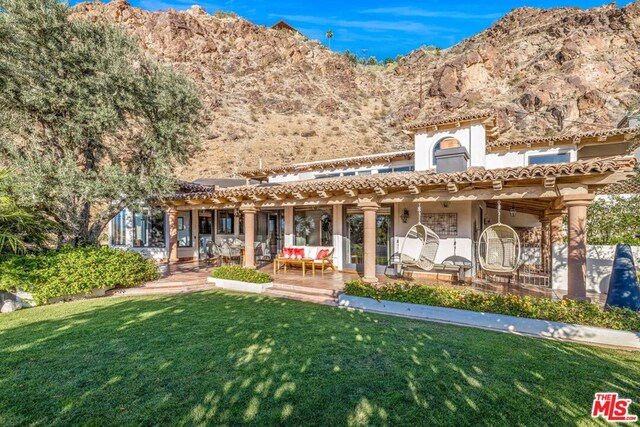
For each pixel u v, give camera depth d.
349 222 14.70
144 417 3.92
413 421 3.87
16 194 10.34
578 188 7.89
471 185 8.92
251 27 73.00
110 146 12.76
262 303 9.49
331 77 69.75
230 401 4.25
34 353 5.79
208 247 17.23
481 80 52.47
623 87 41.97
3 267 9.26
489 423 3.84
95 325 7.36
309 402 4.23
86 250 11.23
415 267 12.32
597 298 9.41
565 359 5.63
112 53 11.49
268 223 18.03
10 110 10.92
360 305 9.09
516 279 11.64
